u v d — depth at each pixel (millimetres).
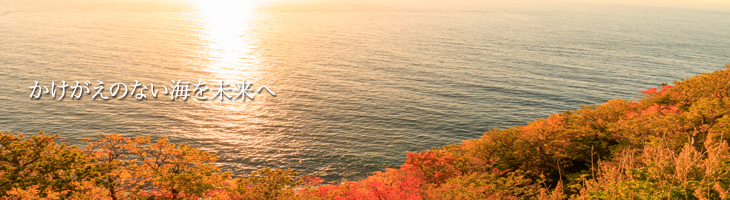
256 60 183250
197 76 146875
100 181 27172
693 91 54750
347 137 85062
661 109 53406
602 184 18484
